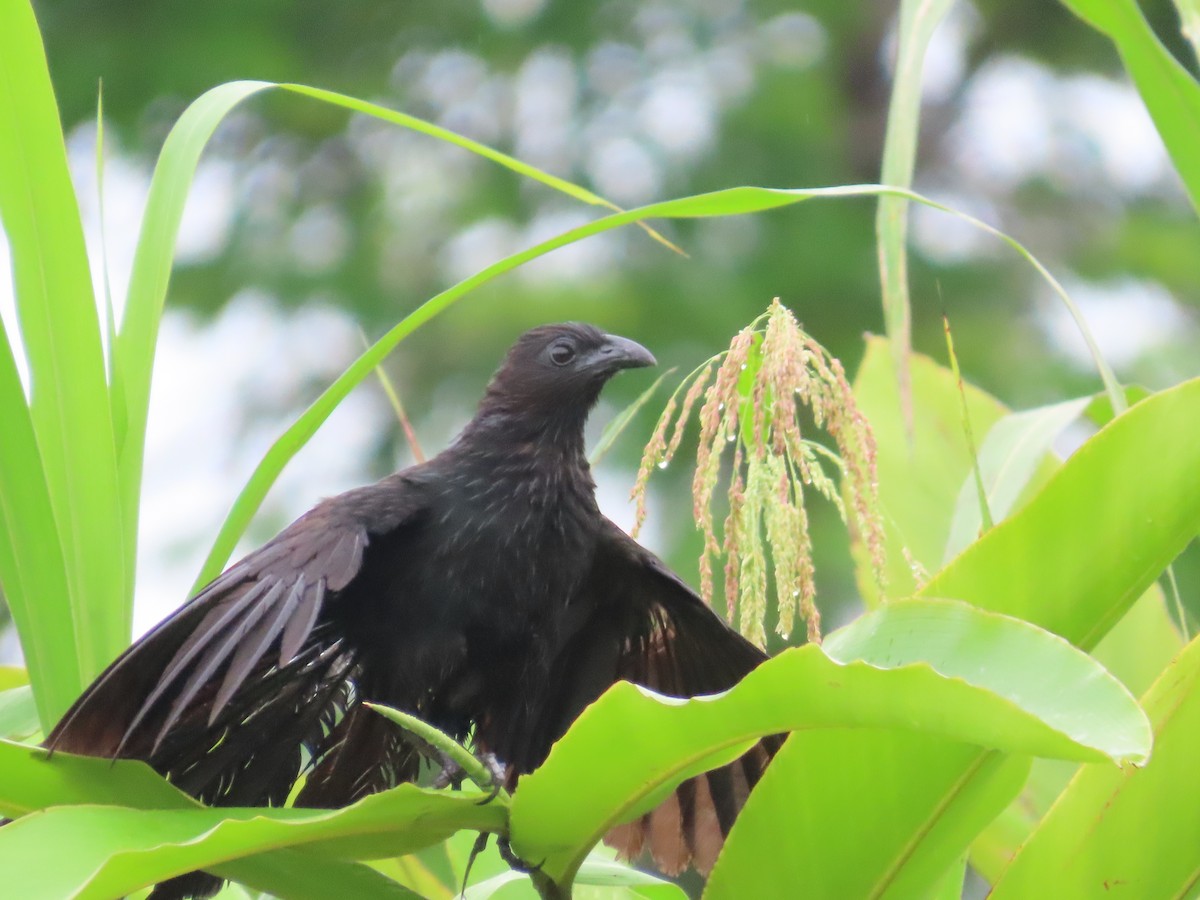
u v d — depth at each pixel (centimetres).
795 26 1273
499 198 1177
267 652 759
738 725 744
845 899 749
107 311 755
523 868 755
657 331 1109
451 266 1173
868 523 750
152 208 755
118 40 1177
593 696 767
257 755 761
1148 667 763
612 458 1065
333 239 1204
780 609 750
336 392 754
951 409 771
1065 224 1248
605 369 771
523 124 1220
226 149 1248
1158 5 1248
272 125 1240
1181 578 886
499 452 768
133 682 753
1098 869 750
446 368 1150
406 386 1158
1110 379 752
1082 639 748
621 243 1171
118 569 754
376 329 1152
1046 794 761
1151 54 755
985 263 1210
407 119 754
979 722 698
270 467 755
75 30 1193
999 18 1322
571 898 752
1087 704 693
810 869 749
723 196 751
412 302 1158
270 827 743
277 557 757
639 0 1241
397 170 1230
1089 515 747
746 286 1134
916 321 1167
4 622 1097
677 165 1172
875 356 771
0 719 759
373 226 1186
